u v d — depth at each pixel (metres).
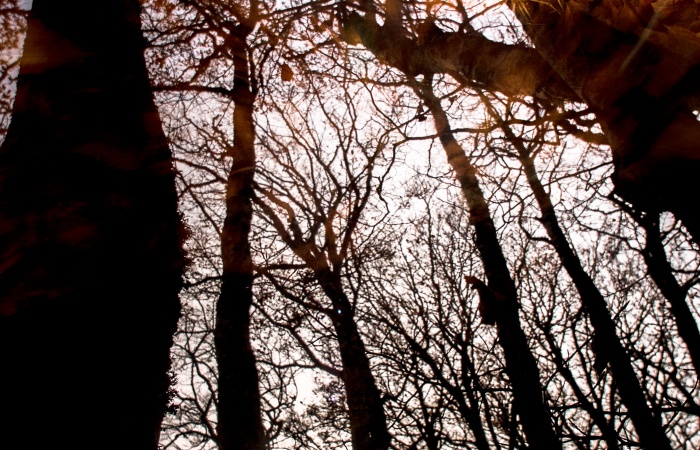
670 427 3.71
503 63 2.48
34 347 1.10
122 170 1.50
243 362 3.91
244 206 4.62
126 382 1.20
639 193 1.69
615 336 3.58
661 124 1.57
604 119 1.79
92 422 1.07
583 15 1.85
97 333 1.18
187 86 3.10
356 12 4.21
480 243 5.38
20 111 1.60
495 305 3.50
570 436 3.43
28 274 1.21
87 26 1.77
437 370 3.30
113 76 1.71
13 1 2.23
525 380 3.76
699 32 1.57
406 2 3.46
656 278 3.27
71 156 1.44
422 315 3.75
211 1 3.59
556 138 2.74
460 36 2.80
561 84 2.24
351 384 4.73
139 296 1.35
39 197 1.35
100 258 1.30
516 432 3.52
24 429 0.99
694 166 1.52
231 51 4.38
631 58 1.66
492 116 3.14
